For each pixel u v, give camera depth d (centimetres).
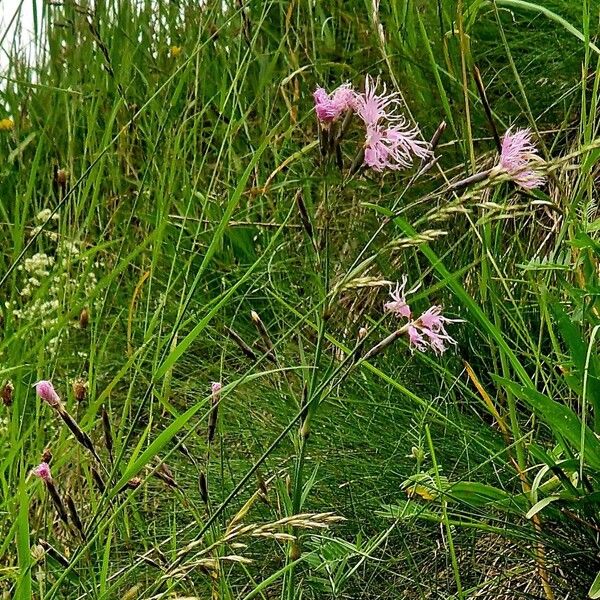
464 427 173
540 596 156
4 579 156
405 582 164
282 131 250
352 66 246
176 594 148
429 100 229
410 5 228
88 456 177
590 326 165
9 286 254
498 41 245
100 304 222
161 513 187
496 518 153
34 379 210
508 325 193
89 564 134
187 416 126
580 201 186
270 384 207
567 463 143
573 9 226
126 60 236
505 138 117
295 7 267
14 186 290
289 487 141
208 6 264
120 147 246
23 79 303
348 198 236
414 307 204
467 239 207
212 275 244
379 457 180
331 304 117
